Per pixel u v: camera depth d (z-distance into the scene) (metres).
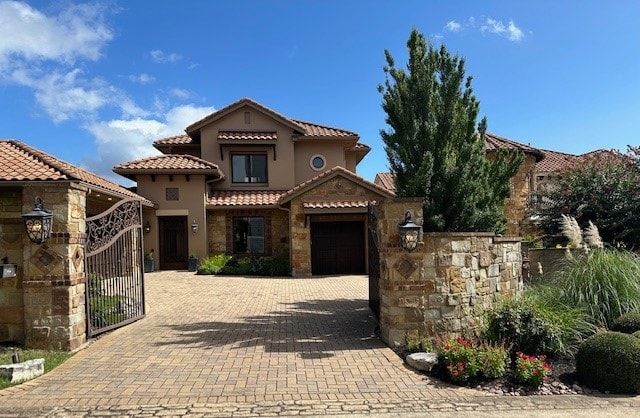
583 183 14.82
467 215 8.86
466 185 8.70
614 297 7.73
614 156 15.04
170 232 20.11
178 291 14.02
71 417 4.84
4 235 7.39
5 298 7.36
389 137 9.19
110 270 9.27
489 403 5.43
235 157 21.83
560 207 14.88
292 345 7.66
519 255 9.78
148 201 17.88
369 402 5.35
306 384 5.86
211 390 5.61
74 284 7.38
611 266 8.10
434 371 6.38
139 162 19.47
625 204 13.64
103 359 6.82
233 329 8.83
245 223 20.75
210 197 20.59
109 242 8.90
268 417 4.89
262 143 21.08
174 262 20.09
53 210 7.26
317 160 22.45
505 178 9.95
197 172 19.19
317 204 18.02
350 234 19.44
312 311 10.74
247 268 18.58
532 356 6.67
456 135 9.01
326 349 7.43
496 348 6.31
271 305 11.59
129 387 5.69
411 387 5.85
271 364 6.63
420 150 8.95
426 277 7.59
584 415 5.12
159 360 6.78
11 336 7.32
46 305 7.20
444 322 7.60
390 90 9.19
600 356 5.98
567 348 6.98
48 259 7.23
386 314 7.73
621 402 5.56
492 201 9.63
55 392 5.52
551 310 7.50
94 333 8.01
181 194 19.67
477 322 8.01
